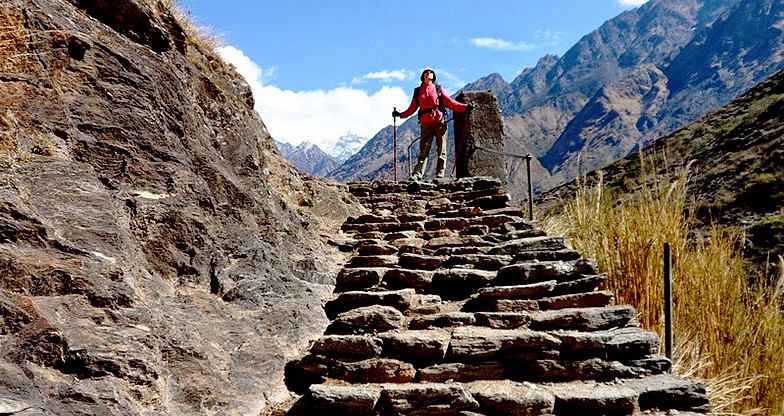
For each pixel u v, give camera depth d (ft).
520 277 16.65
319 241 21.90
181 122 16.39
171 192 14.29
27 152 11.95
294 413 11.63
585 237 21.42
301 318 14.66
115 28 16.70
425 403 11.80
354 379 12.84
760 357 16.98
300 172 29.45
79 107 13.56
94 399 8.52
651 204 19.19
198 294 13.38
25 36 13.32
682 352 16.88
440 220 24.31
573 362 13.00
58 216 11.16
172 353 10.84
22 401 7.61
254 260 15.70
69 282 9.96
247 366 12.36
